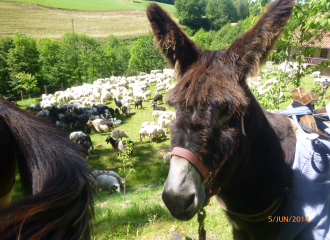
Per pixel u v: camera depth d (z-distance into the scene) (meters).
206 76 1.38
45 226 0.65
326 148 1.61
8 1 70.56
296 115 2.03
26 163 0.94
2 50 33.03
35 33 56.06
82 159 0.99
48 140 0.98
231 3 66.88
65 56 37.09
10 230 0.63
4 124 0.96
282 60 5.01
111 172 9.09
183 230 3.63
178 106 1.39
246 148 1.53
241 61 1.40
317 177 1.61
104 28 70.00
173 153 1.33
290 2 1.32
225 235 3.50
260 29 1.38
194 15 64.62
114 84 28.95
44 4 76.81
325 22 3.77
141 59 42.28
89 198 0.82
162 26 1.67
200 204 1.29
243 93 1.33
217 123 1.29
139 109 20.88
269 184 1.69
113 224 4.15
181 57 1.66
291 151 1.83
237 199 1.73
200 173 1.30
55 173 0.84
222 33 33.88
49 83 36.22
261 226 1.82
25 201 0.69
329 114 2.00
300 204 1.64
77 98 23.31
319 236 1.58
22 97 27.48
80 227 0.75
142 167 10.44
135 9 89.75
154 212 4.48
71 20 70.75
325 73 27.56
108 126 15.75
